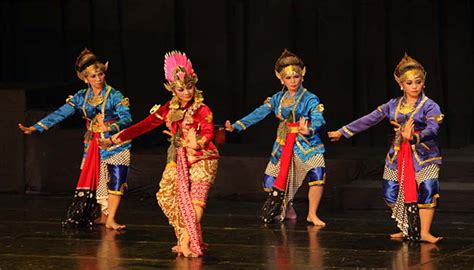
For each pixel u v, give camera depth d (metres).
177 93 10.16
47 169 14.88
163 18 16.61
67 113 12.26
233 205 13.83
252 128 16.52
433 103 10.99
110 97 11.99
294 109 12.30
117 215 13.04
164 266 9.92
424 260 10.16
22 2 17.12
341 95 16.16
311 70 16.25
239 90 16.52
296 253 10.53
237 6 16.42
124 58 16.80
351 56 16.09
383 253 10.51
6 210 13.48
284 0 16.22
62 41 17.06
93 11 16.88
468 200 12.96
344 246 10.90
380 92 16.05
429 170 11.04
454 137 15.85
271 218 12.38
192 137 10.06
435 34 15.74
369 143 16.22
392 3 15.91
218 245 10.96
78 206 12.09
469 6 15.77
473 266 9.88
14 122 14.86
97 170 12.08
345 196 13.33
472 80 15.82
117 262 10.12
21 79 17.28
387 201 11.36
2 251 10.72
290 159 12.39
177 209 10.25
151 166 14.52
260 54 16.36
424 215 11.06
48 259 10.30
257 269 9.79
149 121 10.51
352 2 16.05
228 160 14.25
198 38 16.56
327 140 16.27
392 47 15.96
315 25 16.19
